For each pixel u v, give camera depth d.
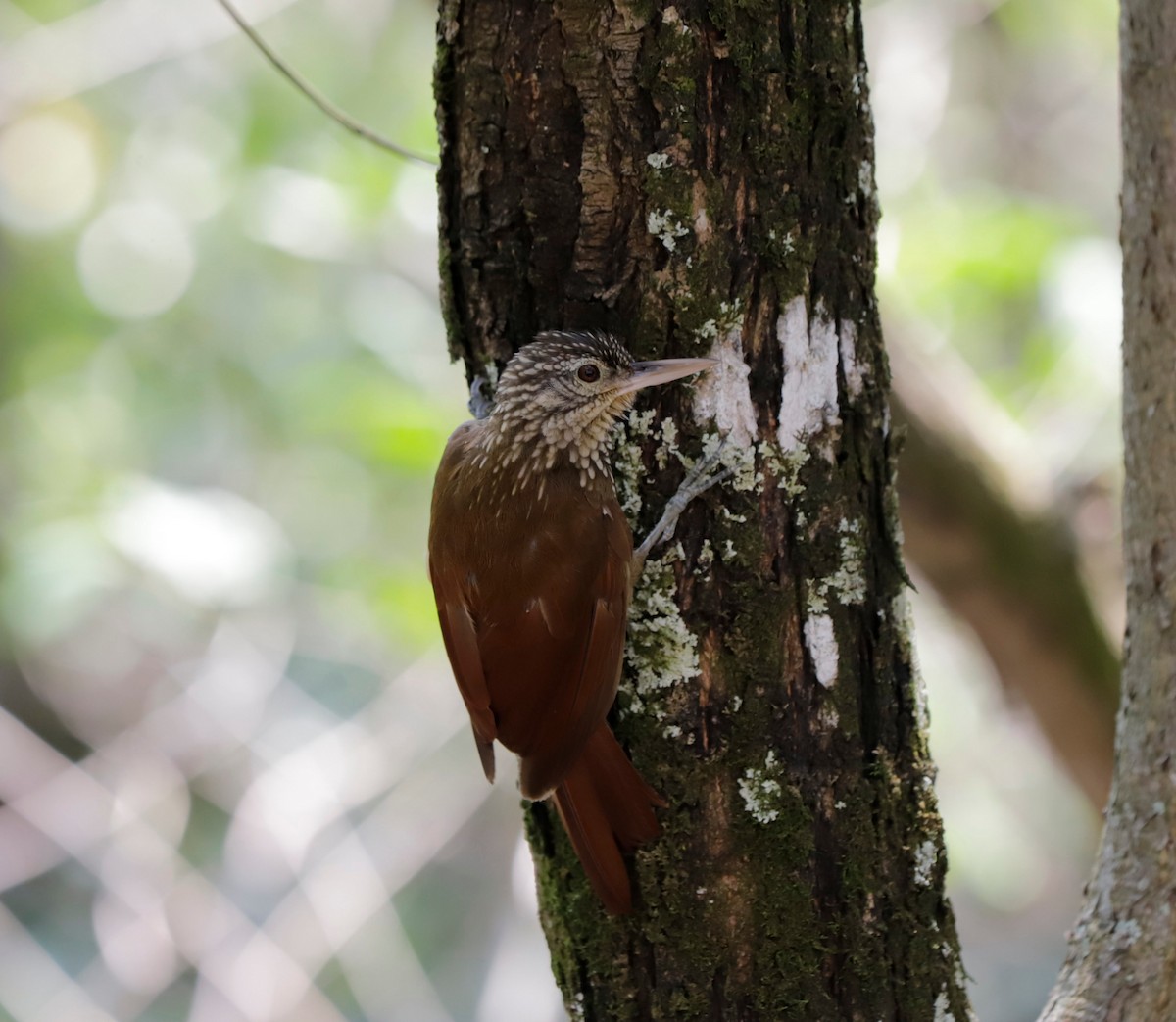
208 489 14.33
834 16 5.27
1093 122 16.34
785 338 5.34
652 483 5.54
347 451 13.40
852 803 5.47
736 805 5.42
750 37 5.12
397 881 13.73
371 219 12.48
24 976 14.05
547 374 5.36
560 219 5.40
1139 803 5.49
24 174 15.41
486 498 6.01
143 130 15.13
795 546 5.40
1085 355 11.16
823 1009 5.42
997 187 16.20
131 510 12.02
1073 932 5.69
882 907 5.50
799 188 5.27
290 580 13.15
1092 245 11.39
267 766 13.74
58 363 14.63
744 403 5.35
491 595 5.94
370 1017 13.50
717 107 5.18
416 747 13.33
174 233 14.59
